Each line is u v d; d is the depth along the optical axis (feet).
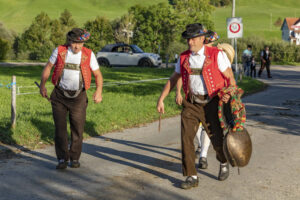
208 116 15.53
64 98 17.57
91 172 17.67
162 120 30.86
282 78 79.77
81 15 405.18
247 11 509.35
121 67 87.97
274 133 26.68
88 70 17.52
